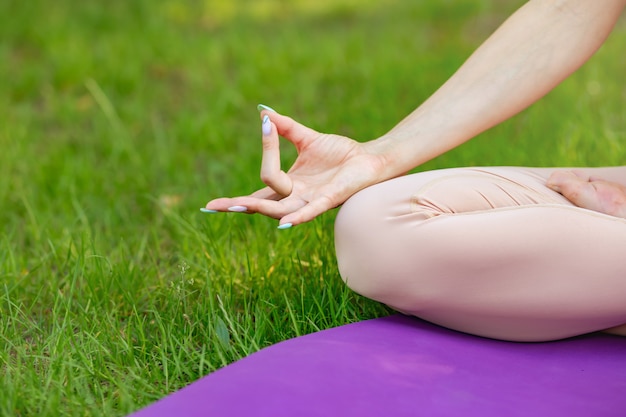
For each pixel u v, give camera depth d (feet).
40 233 10.56
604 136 12.92
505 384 6.34
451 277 6.84
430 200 6.97
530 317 6.98
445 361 6.65
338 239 7.31
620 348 7.20
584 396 6.18
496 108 7.66
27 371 7.20
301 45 20.39
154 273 9.31
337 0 25.59
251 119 15.88
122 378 7.19
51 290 8.74
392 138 7.59
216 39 21.44
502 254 6.73
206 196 11.54
